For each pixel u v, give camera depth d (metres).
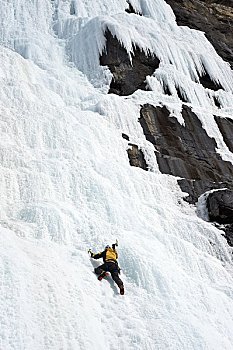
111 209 12.63
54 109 17.14
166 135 20.11
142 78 24.09
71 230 11.00
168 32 30.08
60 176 13.05
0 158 12.77
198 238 13.90
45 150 14.65
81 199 12.77
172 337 8.48
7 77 19.64
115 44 24.77
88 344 7.26
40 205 11.10
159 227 13.60
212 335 9.12
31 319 7.04
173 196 16.16
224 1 39.47
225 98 26.94
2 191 11.61
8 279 7.45
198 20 34.94
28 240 9.76
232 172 20.22
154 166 17.88
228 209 14.85
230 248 13.98
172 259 12.11
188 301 10.21
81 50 25.50
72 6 30.52
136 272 10.17
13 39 25.58
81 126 17.00
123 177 14.78
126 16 28.55
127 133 18.97
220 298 11.10
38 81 21.41
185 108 22.61
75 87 22.14
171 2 35.03
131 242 11.23
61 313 7.55
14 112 15.66
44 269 8.39
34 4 29.42
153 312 9.12
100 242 10.92
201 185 17.61
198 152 20.22
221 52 32.25
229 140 22.45
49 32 28.09
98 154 16.17
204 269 12.38
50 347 6.80
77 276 9.06
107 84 23.06
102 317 8.40
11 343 6.41
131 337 8.16
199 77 27.67
